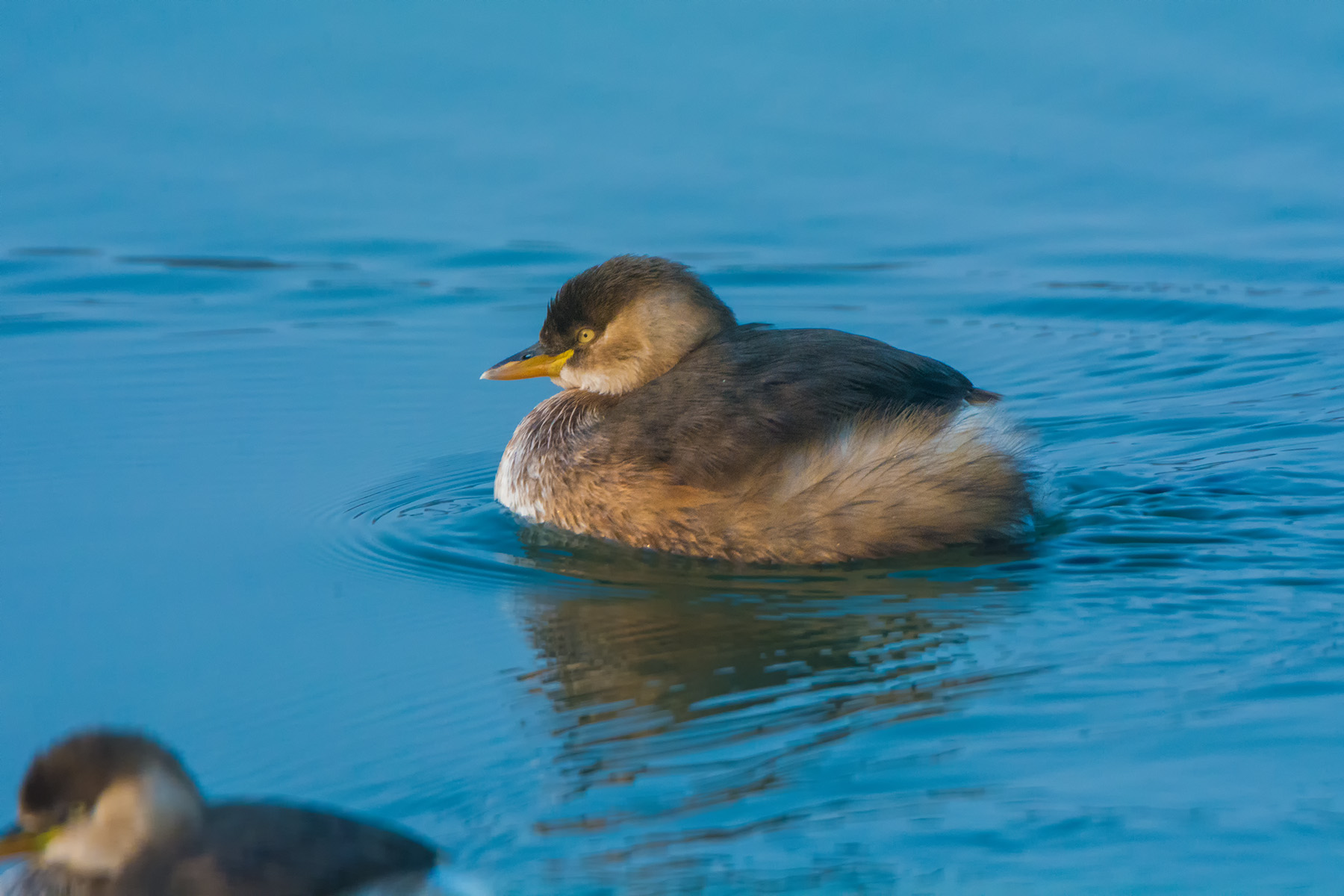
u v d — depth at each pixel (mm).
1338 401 15281
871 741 8797
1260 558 11477
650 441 11969
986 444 11703
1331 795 8008
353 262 19859
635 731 9148
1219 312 17828
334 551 12406
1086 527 12148
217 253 20031
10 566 12062
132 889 6891
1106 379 16312
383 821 8195
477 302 18844
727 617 10867
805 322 18094
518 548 12406
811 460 11508
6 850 7172
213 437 15094
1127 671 9617
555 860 7680
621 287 13023
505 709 9602
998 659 9914
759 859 7625
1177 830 7738
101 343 17719
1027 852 7613
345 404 16047
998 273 19078
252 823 7180
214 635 10859
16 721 9602
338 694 9898
